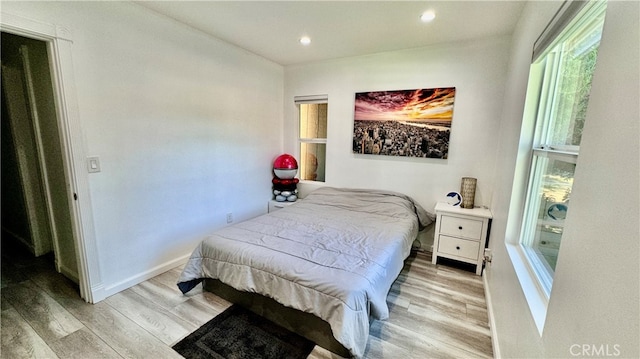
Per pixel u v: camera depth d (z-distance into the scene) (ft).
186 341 5.81
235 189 11.19
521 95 6.19
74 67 6.21
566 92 4.56
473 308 7.10
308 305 5.37
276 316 6.38
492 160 9.37
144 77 7.64
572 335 2.40
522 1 6.40
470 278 8.66
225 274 6.63
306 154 13.70
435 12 7.23
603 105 2.31
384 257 6.37
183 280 7.08
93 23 6.48
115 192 7.29
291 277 5.65
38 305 6.89
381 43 9.64
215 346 5.70
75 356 5.38
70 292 7.45
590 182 2.39
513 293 4.78
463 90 9.53
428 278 8.64
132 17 7.21
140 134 7.72
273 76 12.50
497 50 8.88
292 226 8.21
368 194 11.07
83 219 6.68
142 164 7.85
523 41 6.56
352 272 5.58
